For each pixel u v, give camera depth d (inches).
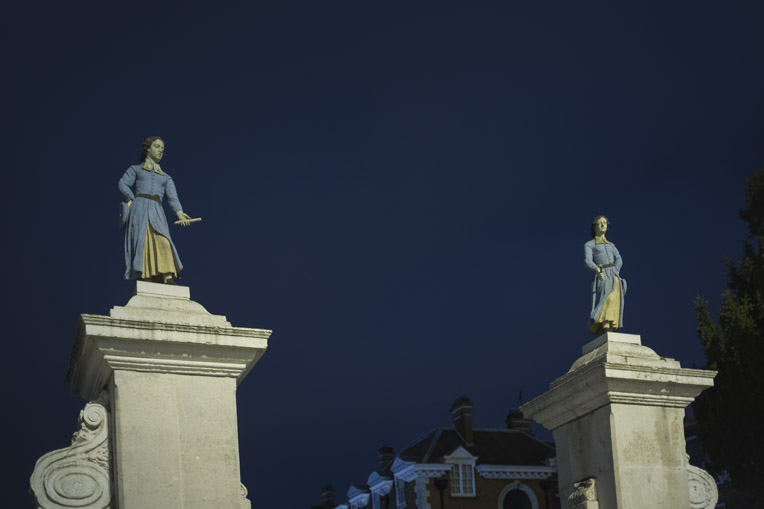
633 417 618.8
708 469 1091.9
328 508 2443.4
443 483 1895.9
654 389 624.4
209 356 488.7
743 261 1109.7
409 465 1911.9
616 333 650.2
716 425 1055.6
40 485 454.6
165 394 477.7
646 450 616.1
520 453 2026.3
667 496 613.3
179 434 474.6
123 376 471.5
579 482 626.2
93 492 462.3
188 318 490.9
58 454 461.1
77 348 486.9
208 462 476.7
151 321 474.9
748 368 1037.2
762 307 1059.3
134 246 507.5
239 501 478.6
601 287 664.4
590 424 633.0
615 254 676.7
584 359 653.9
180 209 526.9
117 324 467.5
